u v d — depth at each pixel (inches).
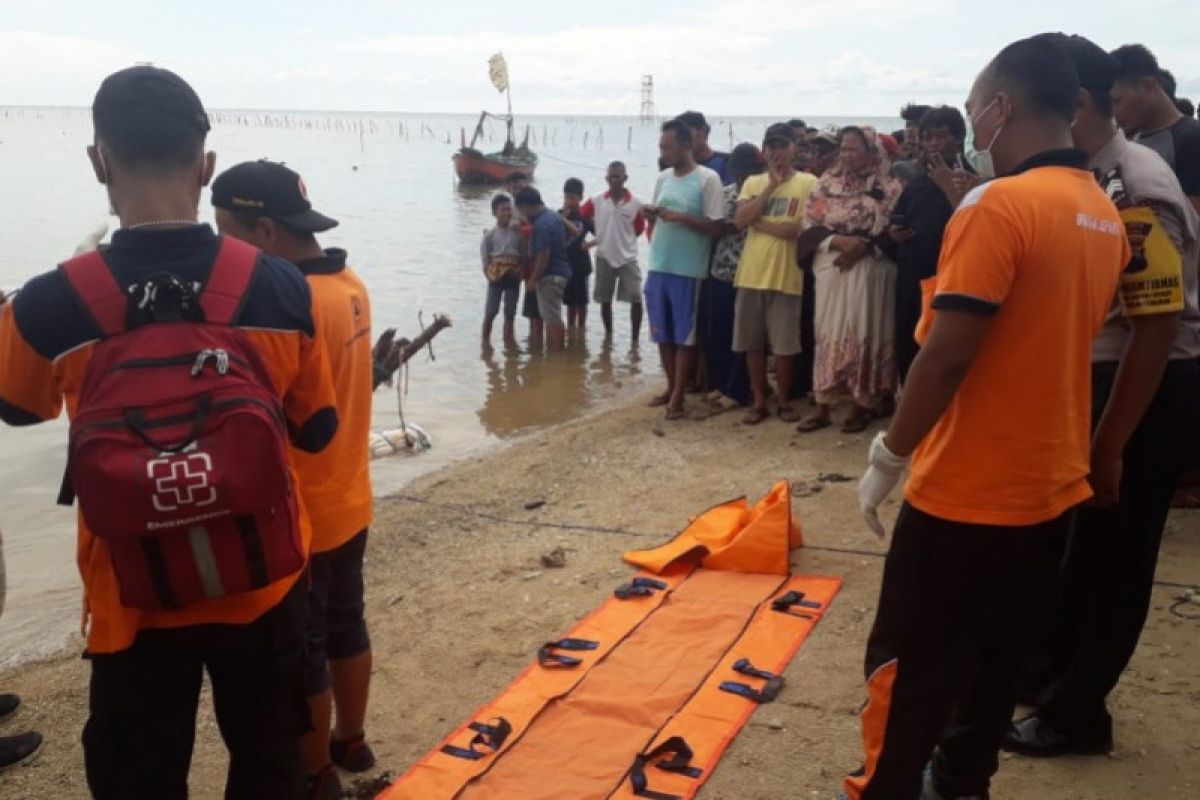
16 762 151.9
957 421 102.3
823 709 154.3
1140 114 154.2
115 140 85.3
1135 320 114.7
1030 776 134.3
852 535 220.8
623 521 243.8
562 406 381.4
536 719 152.6
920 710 107.7
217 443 79.0
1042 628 113.0
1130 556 127.6
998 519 101.6
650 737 147.7
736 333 308.7
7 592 220.4
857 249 277.3
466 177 1533.0
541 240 454.9
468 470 296.2
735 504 232.2
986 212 95.6
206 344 82.8
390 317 534.0
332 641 139.3
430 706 163.2
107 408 79.1
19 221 866.1
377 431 348.2
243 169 118.9
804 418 311.9
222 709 95.0
